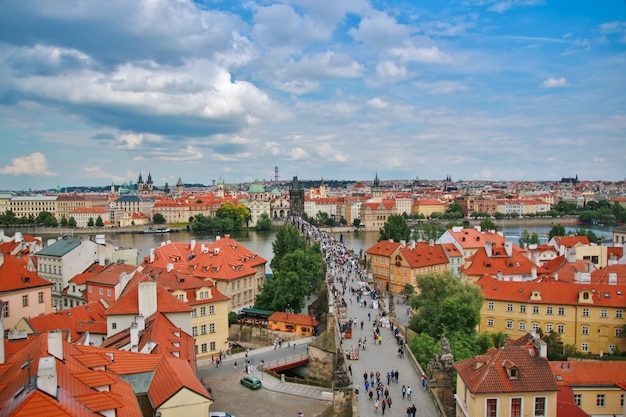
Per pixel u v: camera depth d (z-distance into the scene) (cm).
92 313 12825
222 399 10506
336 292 15538
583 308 14012
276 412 9925
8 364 6294
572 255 18388
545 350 7444
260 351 13525
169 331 10294
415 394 8800
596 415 8512
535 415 7075
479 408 7012
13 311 13212
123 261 18212
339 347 10825
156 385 7112
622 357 13038
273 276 17900
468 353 10712
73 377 5825
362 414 8038
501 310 14762
